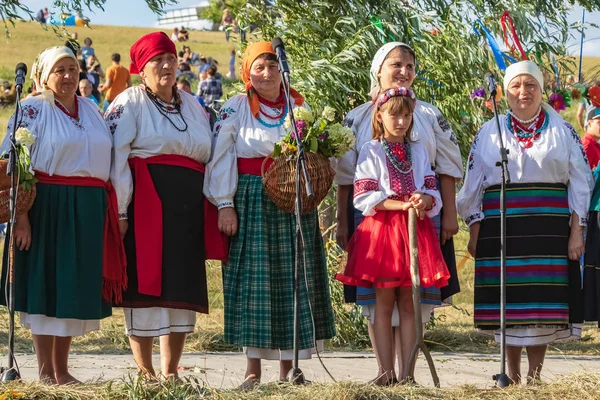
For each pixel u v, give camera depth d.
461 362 9.33
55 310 6.57
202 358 9.17
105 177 6.80
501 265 6.45
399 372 6.91
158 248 6.79
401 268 6.60
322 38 10.05
